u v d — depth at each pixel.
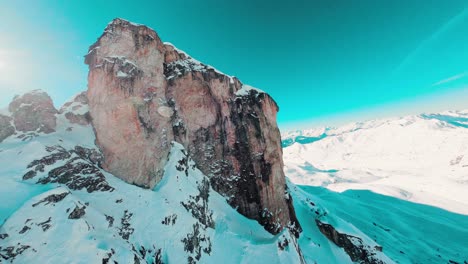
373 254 51.47
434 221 126.88
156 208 23.92
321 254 44.94
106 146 27.94
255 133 45.31
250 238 29.86
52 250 13.55
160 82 36.34
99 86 30.45
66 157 23.02
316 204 70.31
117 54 31.88
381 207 152.75
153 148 30.48
